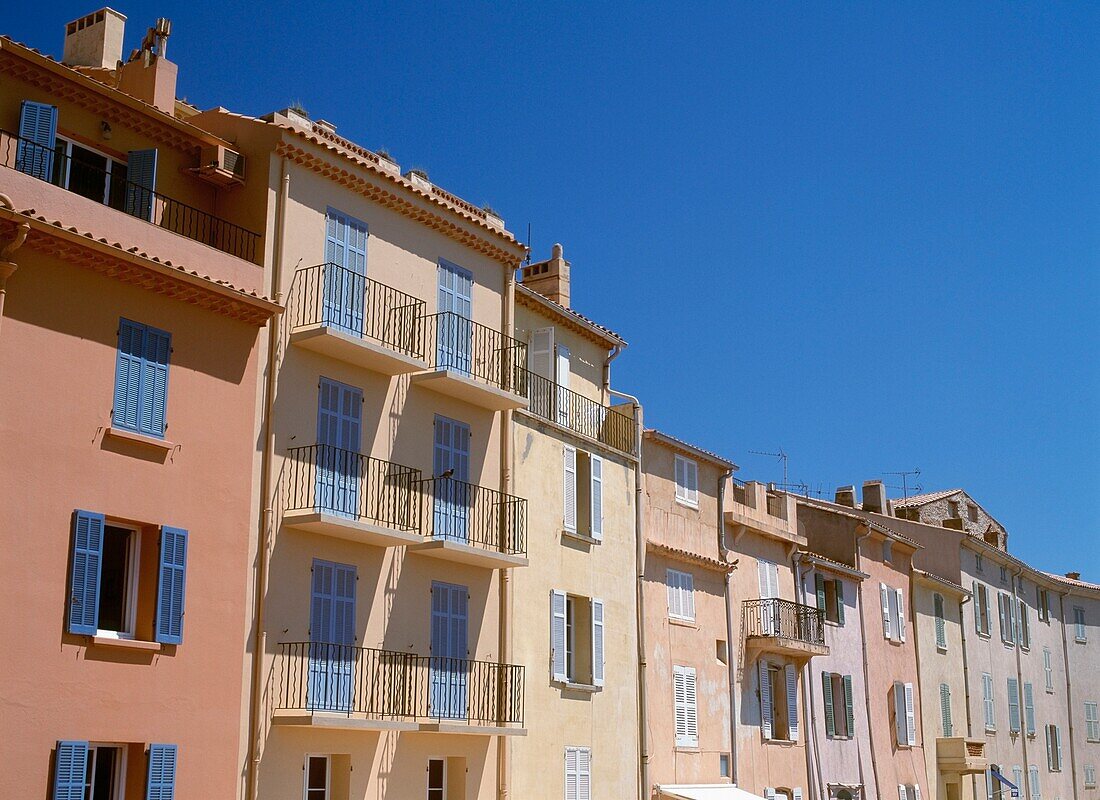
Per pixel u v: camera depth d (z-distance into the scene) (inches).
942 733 2098.9
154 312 915.4
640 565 1407.5
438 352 1170.0
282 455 1000.9
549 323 1373.0
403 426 1125.7
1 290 817.5
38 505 821.9
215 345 957.8
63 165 934.4
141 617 881.5
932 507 2463.1
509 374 1254.3
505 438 1237.7
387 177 1126.4
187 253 941.2
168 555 891.4
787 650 1642.5
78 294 866.1
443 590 1138.7
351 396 1077.1
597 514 1355.8
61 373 847.7
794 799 1640.0
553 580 1273.4
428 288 1176.8
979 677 2287.2
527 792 1193.4
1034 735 2480.3
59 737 811.4
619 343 1460.4
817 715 1733.5
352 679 1026.7
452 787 1125.1
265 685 955.3
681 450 1531.7
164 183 999.0
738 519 1608.0
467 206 1243.2
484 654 1171.9
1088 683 2763.3
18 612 800.9
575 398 1379.2
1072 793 2603.3
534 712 1217.4
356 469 1059.9
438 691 1104.2
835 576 1856.5
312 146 1062.4
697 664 1491.1
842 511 2053.4
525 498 1242.6
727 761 1517.0
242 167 1035.9
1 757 780.6
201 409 938.1
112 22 1110.4
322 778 1009.5
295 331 1027.9
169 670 885.8
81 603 831.7
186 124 1001.5
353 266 1097.4
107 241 887.7
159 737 872.3
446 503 1147.3
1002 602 2468.0
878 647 1947.6
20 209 836.6
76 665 828.0
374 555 1074.1
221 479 946.1
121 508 871.1
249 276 985.5
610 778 1306.6
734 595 1595.7
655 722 1392.7
